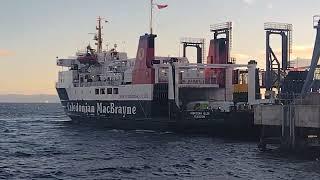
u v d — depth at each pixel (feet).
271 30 258.98
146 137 223.92
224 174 123.65
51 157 160.25
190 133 229.45
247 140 209.15
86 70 314.35
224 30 266.36
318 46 172.55
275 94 247.91
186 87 245.24
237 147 182.60
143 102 249.96
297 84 242.37
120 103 266.98
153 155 162.61
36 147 193.16
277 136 161.99
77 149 183.42
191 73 258.98
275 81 266.57
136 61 257.55
